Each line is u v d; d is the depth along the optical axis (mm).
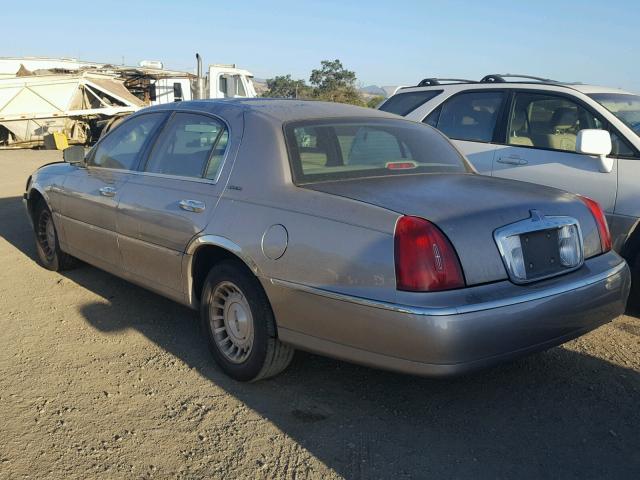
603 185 5148
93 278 6027
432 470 3000
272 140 3791
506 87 6195
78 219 5328
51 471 2990
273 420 3453
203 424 3414
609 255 3752
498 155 5973
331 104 4527
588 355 4285
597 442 3244
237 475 2967
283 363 3711
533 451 3160
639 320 4934
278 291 3420
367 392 3773
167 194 4266
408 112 6996
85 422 3424
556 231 3408
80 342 4512
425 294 2939
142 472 2990
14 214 9320
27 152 20125
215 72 19062
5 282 5906
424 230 3000
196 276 4133
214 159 4086
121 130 5195
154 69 23328
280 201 3537
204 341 4547
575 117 5609
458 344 2908
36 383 3873
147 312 5125
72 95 20891
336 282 3162
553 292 3201
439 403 3648
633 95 6000
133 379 3941
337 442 3240
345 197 3352
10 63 22875
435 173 4066
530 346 3158
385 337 3023
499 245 3129
